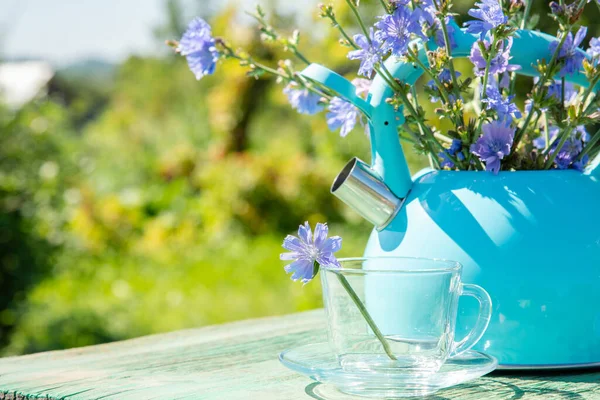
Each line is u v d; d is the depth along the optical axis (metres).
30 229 3.85
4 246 3.79
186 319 4.58
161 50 16.12
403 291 0.98
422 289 0.98
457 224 1.05
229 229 6.98
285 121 8.67
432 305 0.98
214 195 7.15
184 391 1.02
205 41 1.16
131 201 7.10
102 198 7.18
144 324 4.57
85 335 4.32
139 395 1.01
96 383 1.05
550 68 1.08
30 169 3.93
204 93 10.10
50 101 4.31
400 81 1.08
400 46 1.03
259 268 5.77
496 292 1.04
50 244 3.97
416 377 0.98
